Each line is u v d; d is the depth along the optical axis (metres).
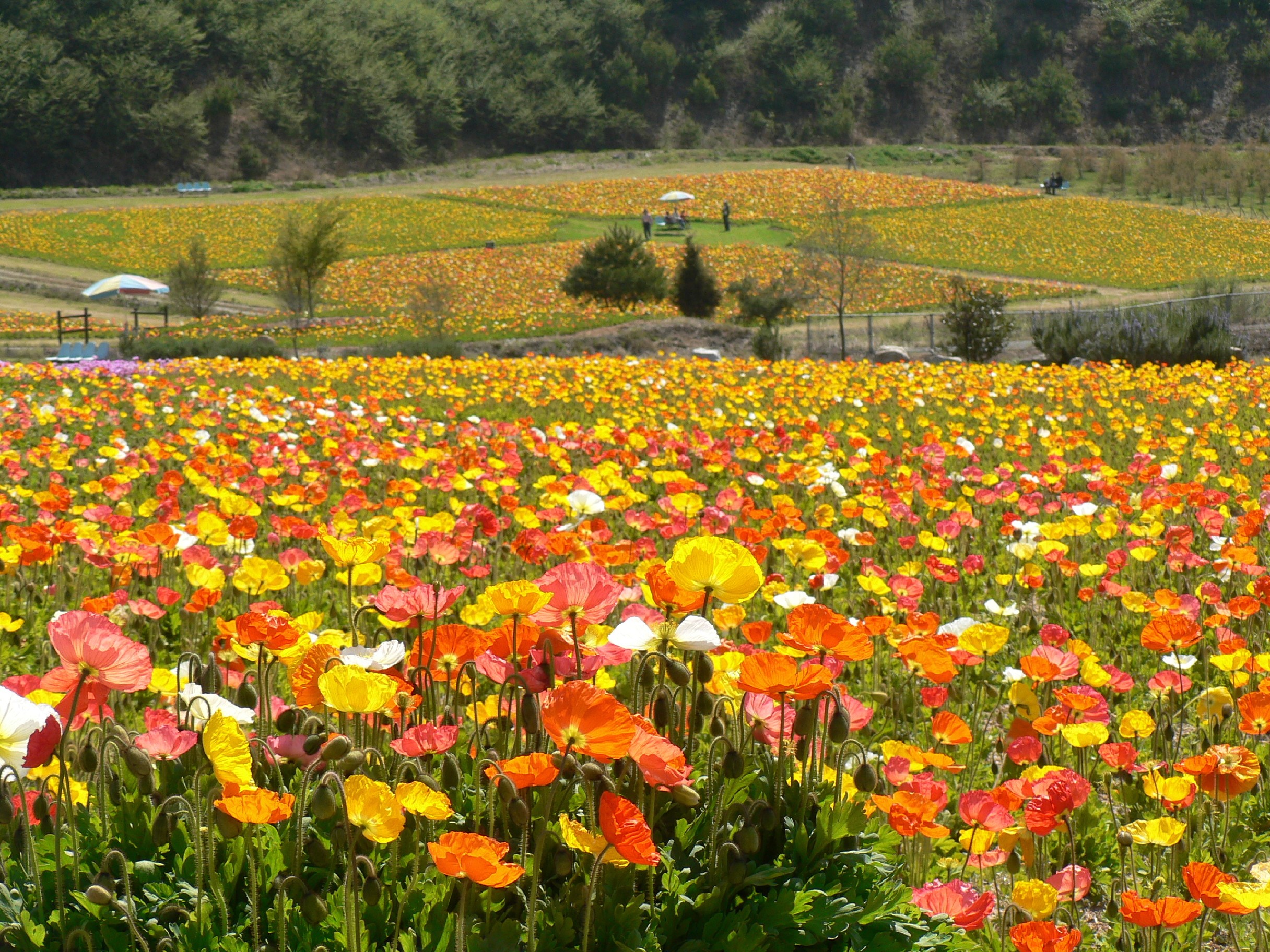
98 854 2.57
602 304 50.69
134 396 15.17
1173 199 114.19
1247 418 16.22
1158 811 4.05
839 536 7.38
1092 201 100.06
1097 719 3.71
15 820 2.61
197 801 2.36
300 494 6.70
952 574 5.82
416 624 3.12
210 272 61.53
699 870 2.76
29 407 13.68
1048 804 2.94
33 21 124.19
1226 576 6.50
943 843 3.47
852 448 11.91
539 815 2.66
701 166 127.38
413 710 3.23
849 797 2.96
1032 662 3.66
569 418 15.42
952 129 171.75
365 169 134.25
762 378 21.03
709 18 171.75
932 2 183.38
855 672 5.26
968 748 4.55
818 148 151.00
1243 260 78.94
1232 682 4.50
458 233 81.69
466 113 146.25
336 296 58.06
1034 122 171.88
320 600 5.88
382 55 142.50
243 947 2.29
